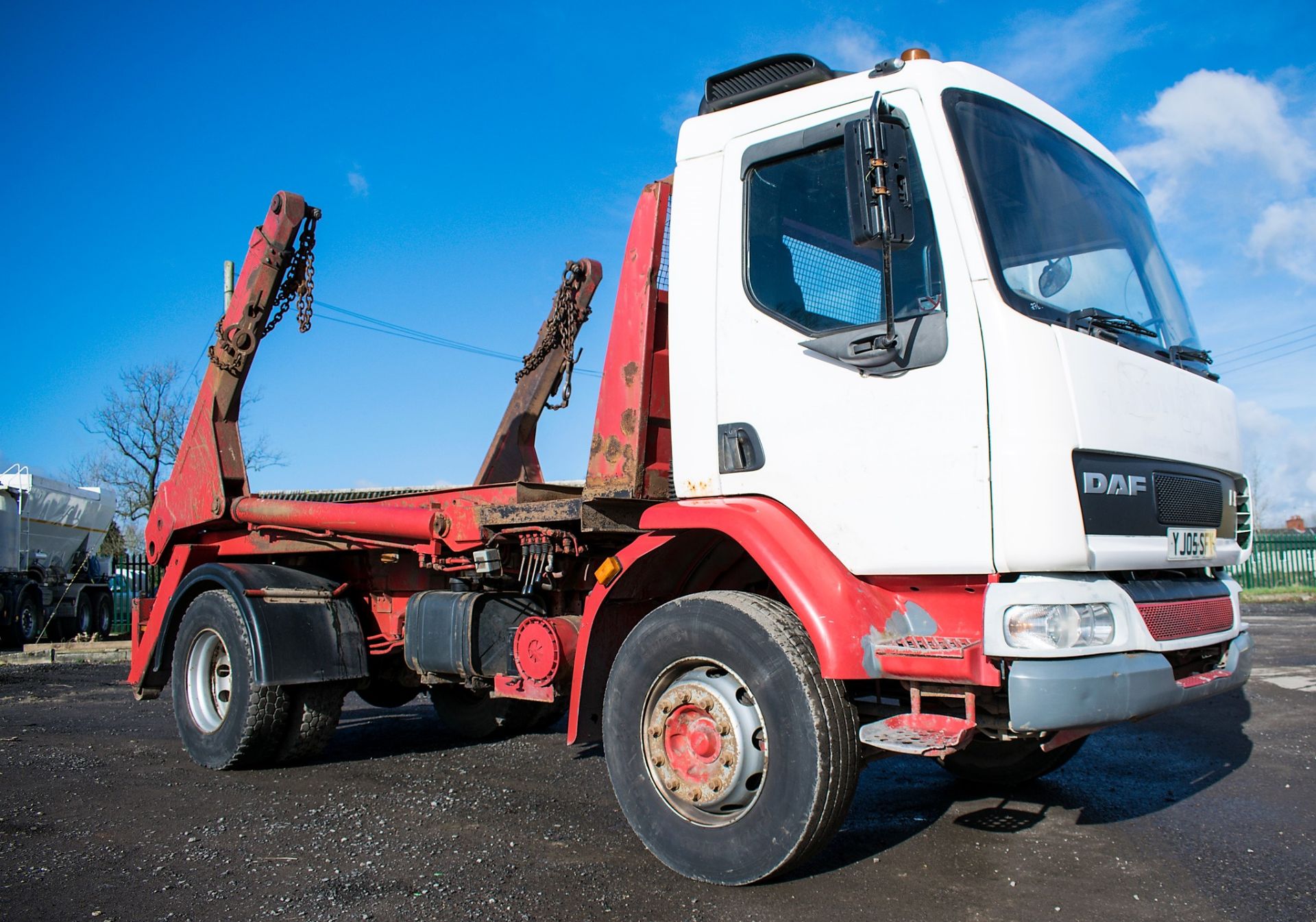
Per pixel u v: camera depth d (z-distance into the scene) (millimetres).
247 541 7059
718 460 4109
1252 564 26766
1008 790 5281
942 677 3461
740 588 4578
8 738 7477
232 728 5914
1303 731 6828
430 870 3977
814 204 3980
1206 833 4430
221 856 4207
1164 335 4305
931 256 3607
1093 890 3684
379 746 6965
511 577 5395
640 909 3518
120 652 16359
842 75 4230
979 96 3898
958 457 3447
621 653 4156
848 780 3564
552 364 6559
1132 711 3344
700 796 3850
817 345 3803
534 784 5578
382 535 5961
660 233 4562
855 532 3672
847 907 3523
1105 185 4461
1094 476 3461
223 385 6922
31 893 3746
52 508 19953
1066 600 3305
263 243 6730
